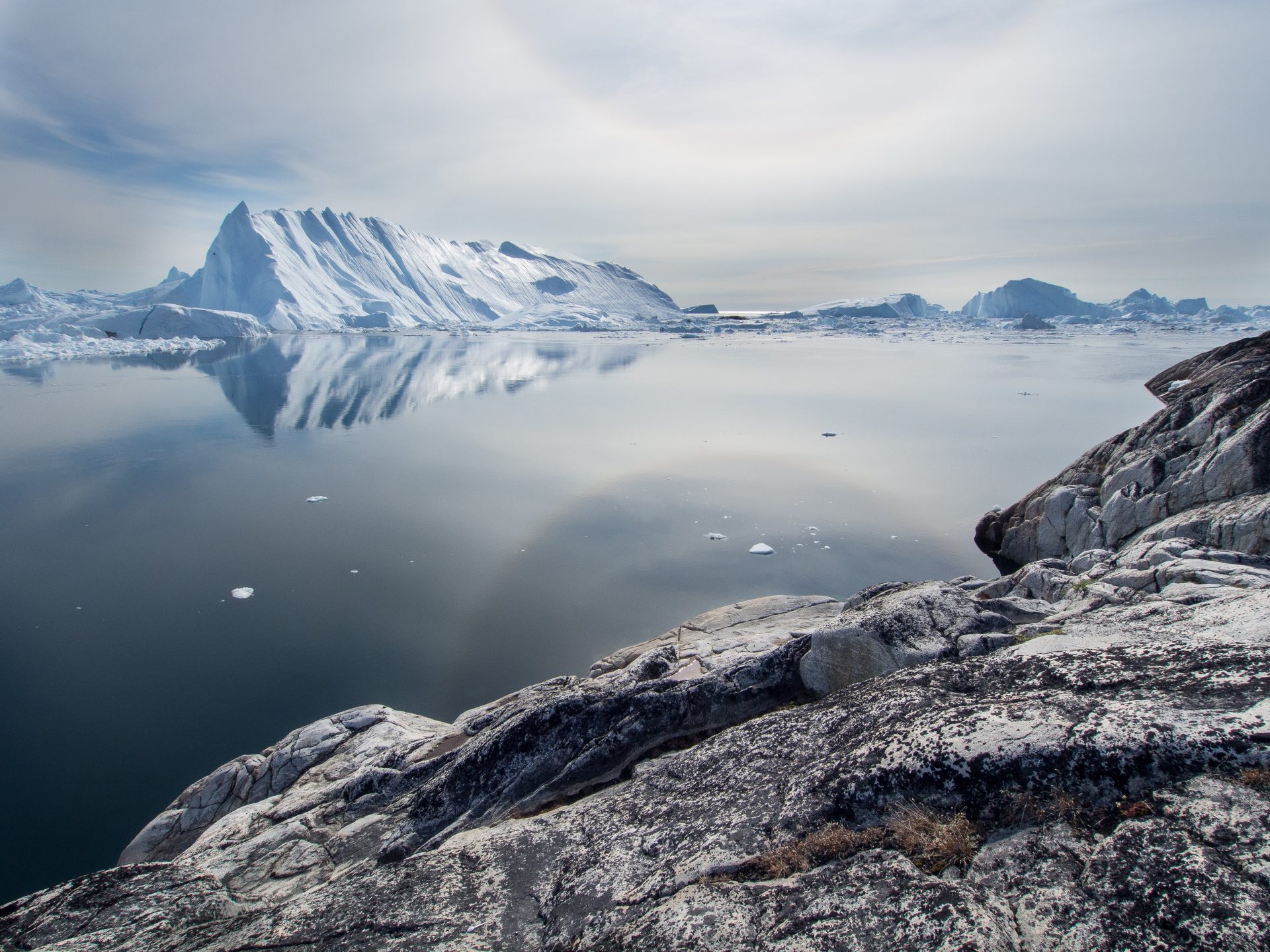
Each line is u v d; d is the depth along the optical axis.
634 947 3.49
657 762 5.76
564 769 6.21
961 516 27.86
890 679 5.61
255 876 6.46
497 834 5.20
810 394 65.06
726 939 3.36
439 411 56.00
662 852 4.42
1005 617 6.75
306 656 17.75
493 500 31.19
